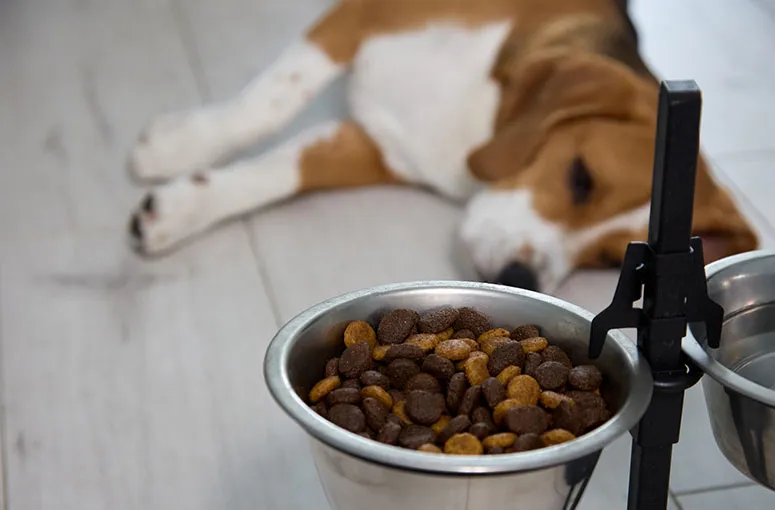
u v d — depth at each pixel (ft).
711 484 2.91
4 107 4.62
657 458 2.37
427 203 4.07
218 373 3.21
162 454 2.97
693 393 3.19
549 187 3.48
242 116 4.08
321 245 3.74
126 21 5.49
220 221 3.85
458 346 2.37
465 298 2.48
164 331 3.35
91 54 5.11
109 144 4.36
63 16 5.53
